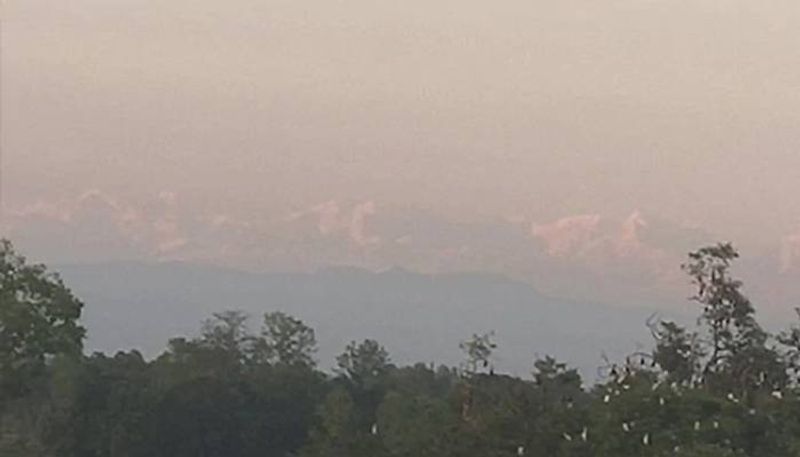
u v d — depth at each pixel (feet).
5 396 305.53
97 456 403.54
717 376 210.59
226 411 417.28
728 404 172.55
